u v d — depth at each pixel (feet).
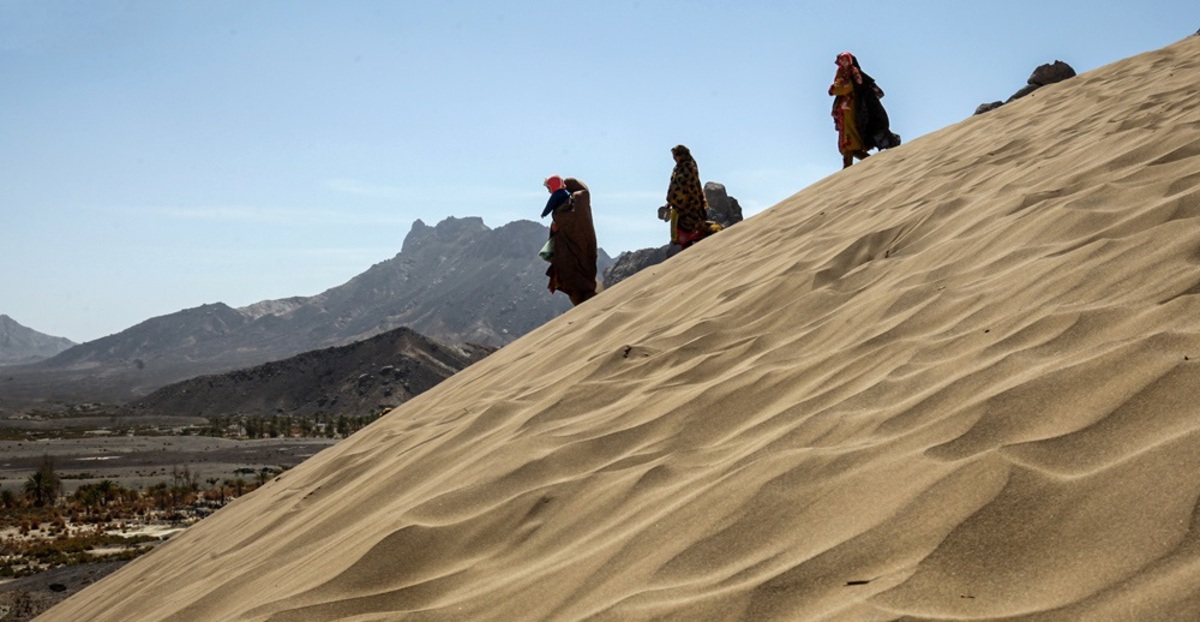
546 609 8.64
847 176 38.42
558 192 40.22
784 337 15.43
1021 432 8.18
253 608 11.11
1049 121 31.17
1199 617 5.31
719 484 9.58
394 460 17.01
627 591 8.24
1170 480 6.59
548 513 11.01
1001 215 17.46
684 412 12.79
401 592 10.31
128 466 409.69
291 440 579.07
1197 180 14.40
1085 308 10.66
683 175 44.01
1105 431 7.65
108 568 137.49
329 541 13.61
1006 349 10.40
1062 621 5.73
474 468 13.33
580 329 25.99
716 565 8.09
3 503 259.19
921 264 16.67
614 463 11.80
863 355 12.37
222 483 307.99
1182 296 9.83
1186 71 32.12
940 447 8.39
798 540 7.91
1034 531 6.70
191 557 18.20
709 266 27.81
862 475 8.50
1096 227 14.03
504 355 28.45
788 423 10.96
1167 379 8.00
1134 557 6.06
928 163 31.78
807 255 21.88
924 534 7.12
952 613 6.15
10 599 118.83
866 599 6.59
